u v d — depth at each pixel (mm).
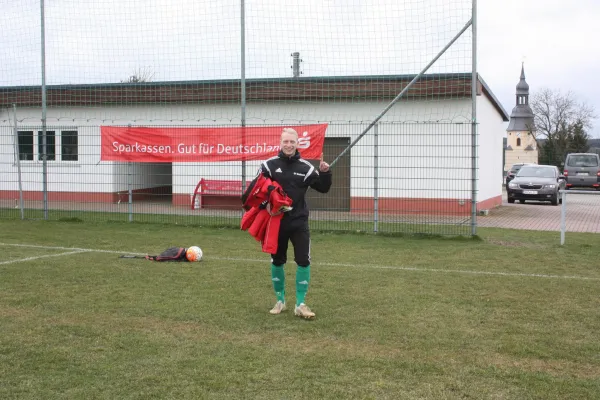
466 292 6504
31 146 16688
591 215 16859
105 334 4887
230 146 11859
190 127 12078
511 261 8562
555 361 4348
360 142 14617
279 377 3982
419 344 4703
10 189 16781
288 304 5969
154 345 4625
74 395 3664
